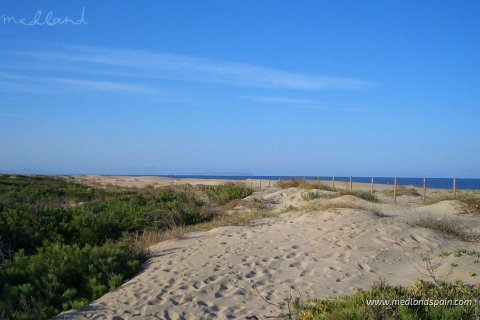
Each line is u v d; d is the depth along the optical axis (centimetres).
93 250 1008
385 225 1291
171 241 1250
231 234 1296
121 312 716
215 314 699
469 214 1802
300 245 1130
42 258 974
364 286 809
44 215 1427
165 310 718
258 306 723
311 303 668
